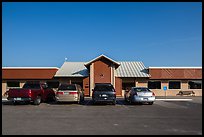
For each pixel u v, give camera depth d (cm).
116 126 1236
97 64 4203
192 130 1138
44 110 1958
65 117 1553
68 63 4912
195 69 4409
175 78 4391
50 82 4453
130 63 4912
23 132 1097
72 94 2494
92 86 4181
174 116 1595
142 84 4406
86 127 1211
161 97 3806
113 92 2453
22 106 2309
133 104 2541
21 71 4462
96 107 2212
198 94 4397
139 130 1137
